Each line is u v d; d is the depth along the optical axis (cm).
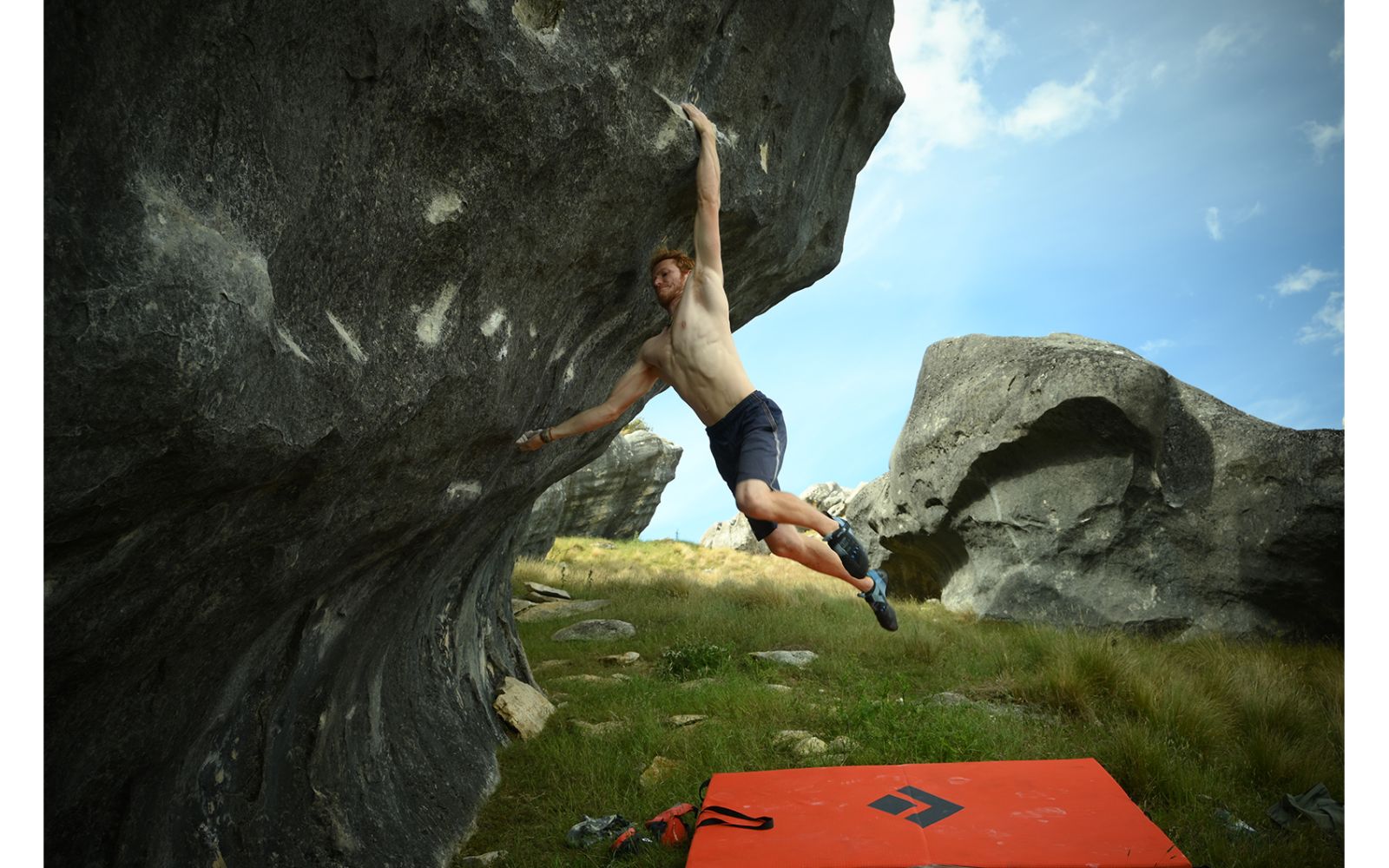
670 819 394
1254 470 1009
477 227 243
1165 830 403
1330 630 966
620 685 702
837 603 1106
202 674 238
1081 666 655
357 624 343
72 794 211
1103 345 1207
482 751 507
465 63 210
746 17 333
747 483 323
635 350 448
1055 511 1123
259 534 213
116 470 147
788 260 499
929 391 1343
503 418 310
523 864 388
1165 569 1054
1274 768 482
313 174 182
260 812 303
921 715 548
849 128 479
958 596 1312
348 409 208
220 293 146
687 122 306
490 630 663
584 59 251
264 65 159
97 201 130
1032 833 338
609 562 2203
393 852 357
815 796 388
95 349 129
